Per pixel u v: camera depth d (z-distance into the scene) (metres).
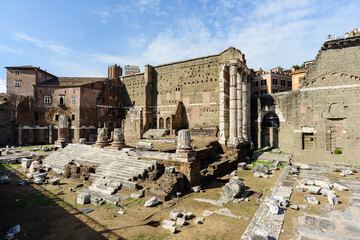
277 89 55.72
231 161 27.05
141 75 63.91
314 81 32.03
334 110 30.41
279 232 10.40
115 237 10.16
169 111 57.88
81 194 14.79
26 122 52.84
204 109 51.53
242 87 36.06
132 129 43.72
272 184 19.12
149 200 14.09
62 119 32.69
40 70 57.38
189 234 10.45
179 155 18.41
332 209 13.14
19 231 10.72
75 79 64.38
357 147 28.53
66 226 11.30
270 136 39.84
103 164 21.58
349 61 29.52
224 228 11.03
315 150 31.64
